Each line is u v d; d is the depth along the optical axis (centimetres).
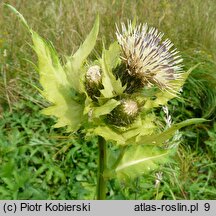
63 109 15
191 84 33
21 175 24
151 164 16
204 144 31
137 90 16
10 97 30
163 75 15
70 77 16
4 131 28
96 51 32
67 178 25
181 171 26
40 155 26
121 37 16
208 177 26
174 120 30
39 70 15
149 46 15
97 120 15
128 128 15
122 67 16
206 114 31
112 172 16
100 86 15
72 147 27
